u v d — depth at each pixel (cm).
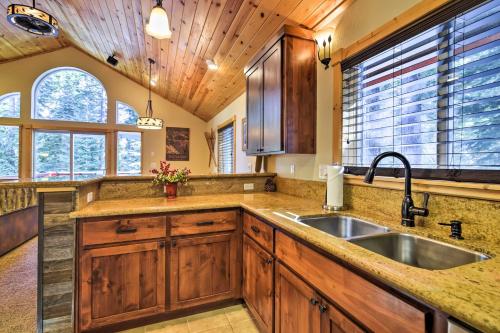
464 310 58
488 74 111
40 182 167
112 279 179
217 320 200
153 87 641
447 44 127
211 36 286
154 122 482
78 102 634
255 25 237
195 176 260
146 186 239
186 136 712
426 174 133
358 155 187
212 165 662
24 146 586
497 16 108
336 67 197
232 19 241
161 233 190
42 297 168
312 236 116
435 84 133
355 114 189
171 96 647
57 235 171
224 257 211
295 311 135
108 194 227
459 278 73
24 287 244
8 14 204
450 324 62
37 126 594
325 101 208
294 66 208
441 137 131
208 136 691
